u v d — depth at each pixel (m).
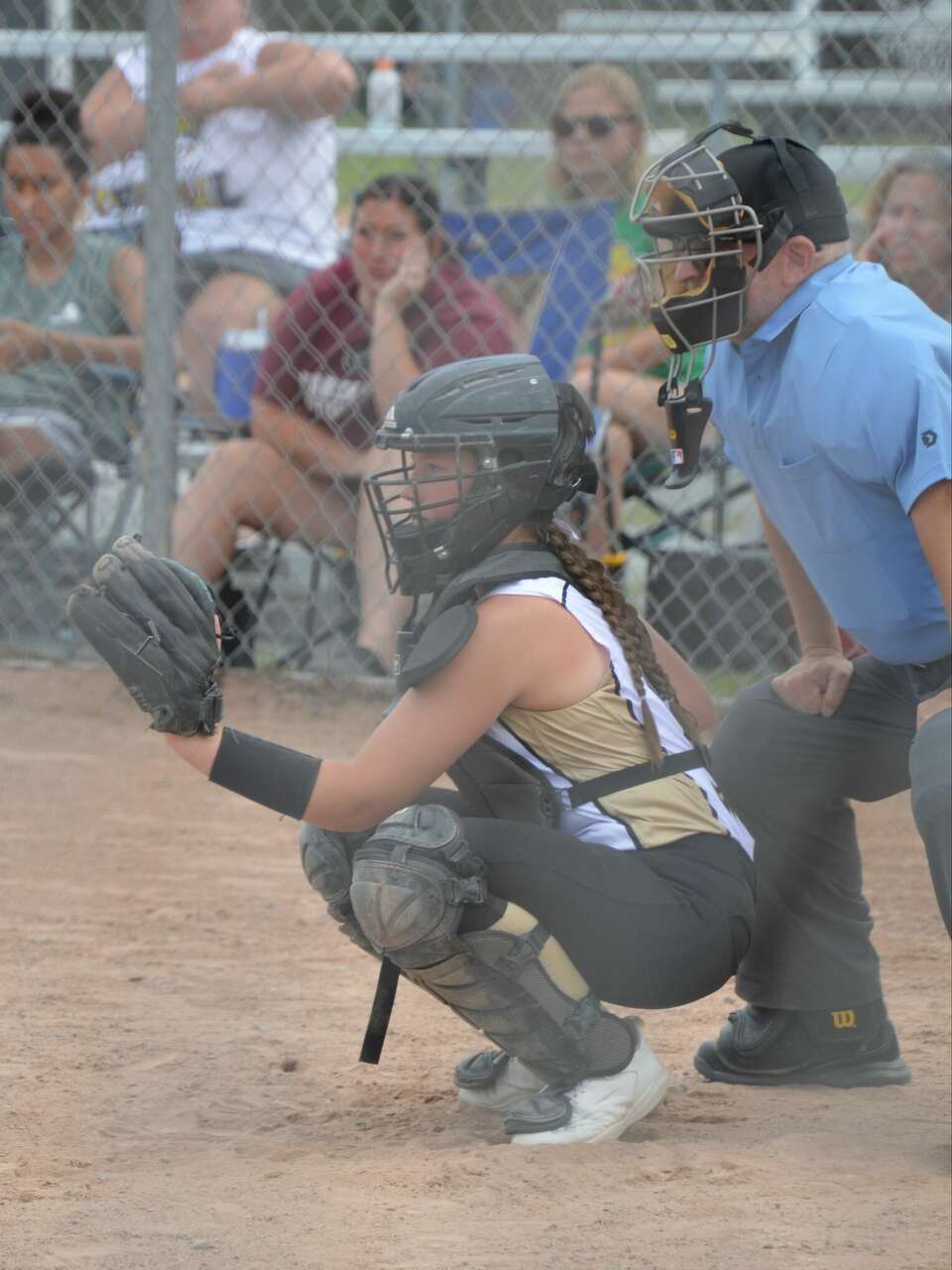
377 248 20.27
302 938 13.92
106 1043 11.31
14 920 14.12
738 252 9.48
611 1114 9.54
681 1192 8.68
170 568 8.91
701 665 22.14
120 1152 9.38
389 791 9.06
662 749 9.66
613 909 9.30
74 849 16.28
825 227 9.66
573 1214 8.32
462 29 23.72
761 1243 7.96
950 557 9.01
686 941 9.40
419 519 9.24
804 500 9.86
